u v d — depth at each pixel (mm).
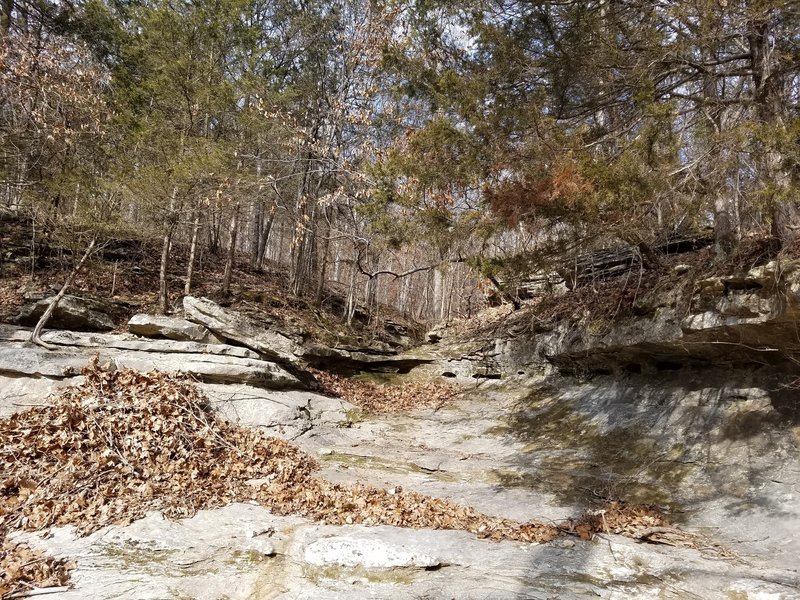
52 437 6879
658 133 5941
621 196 5672
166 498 6262
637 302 9250
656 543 5590
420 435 10781
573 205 5836
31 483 6066
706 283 7461
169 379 9195
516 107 7000
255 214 20766
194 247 14695
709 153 5945
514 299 15281
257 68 16109
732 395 8078
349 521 6066
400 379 15062
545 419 10578
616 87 7355
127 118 12695
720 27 6207
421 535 5633
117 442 7133
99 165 13219
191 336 11727
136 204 12438
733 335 7375
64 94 11758
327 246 18422
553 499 7027
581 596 4418
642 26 6781
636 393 9766
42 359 9172
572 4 7070
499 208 6289
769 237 6668
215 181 12648
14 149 12328
